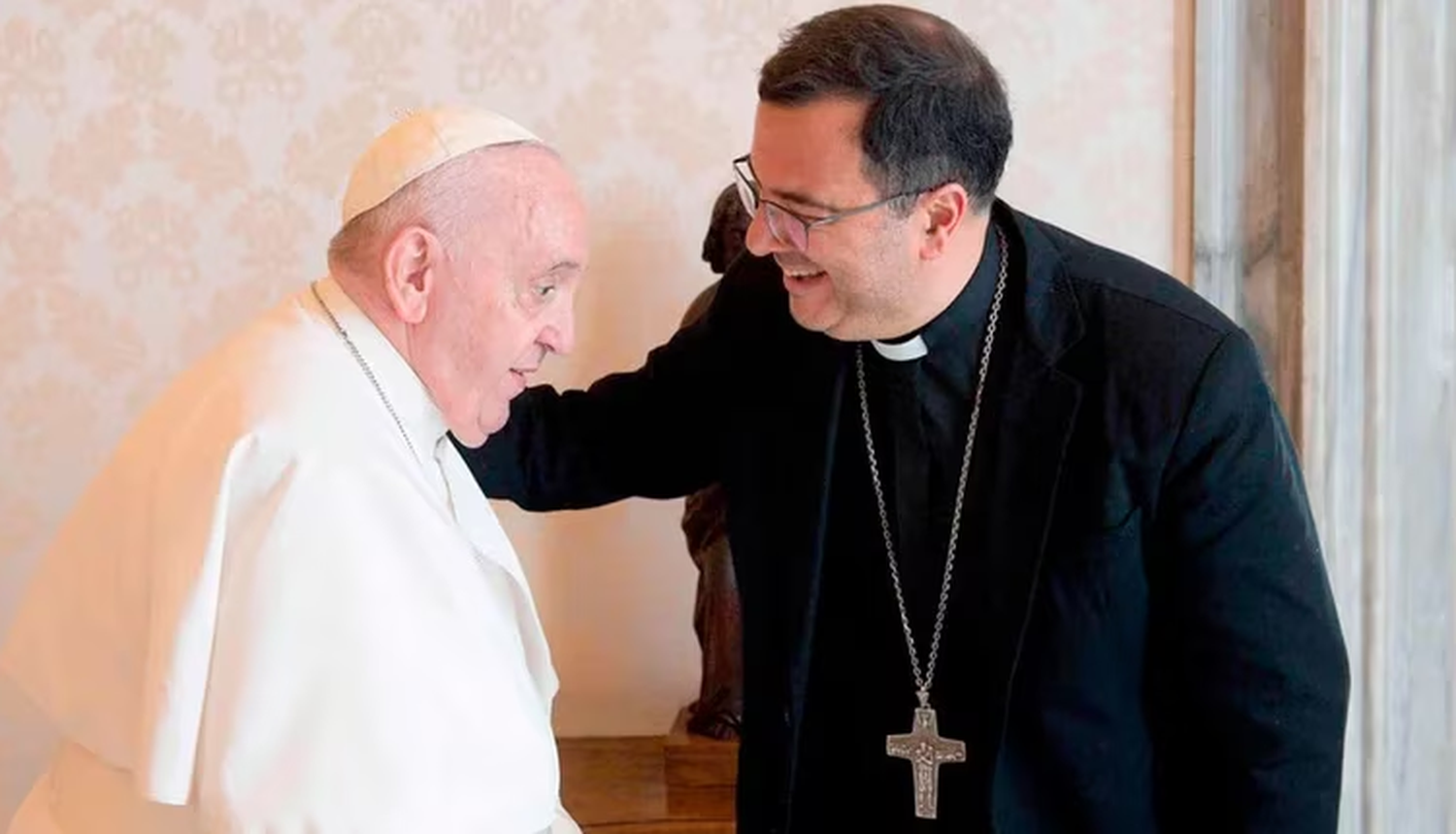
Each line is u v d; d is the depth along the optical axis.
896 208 1.45
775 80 1.45
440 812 1.43
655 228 2.32
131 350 2.33
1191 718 1.63
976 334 1.60
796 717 1.66
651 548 2.38
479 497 1.66
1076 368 1.57
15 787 2.38
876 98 1.42
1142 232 2.35
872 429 1.68
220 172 2.30
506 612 1.64
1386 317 2.28
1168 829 1.70
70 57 2.28
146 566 1.49
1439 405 2.31
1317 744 1.57
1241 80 2.30
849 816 1.75
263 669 1.40
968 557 1.63
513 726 1.49
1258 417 1.53
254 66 2.29
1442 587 2.35
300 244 2.32
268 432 1.45
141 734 1.40
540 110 2.30
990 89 1.48
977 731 1.65
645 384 1.83
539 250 1.50
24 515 2.35
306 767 1.39
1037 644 1.60
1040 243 1.61
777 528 1.68
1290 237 2.29
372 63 2.29
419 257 1.48
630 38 2.29
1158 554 1.57
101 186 2.30
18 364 2.33
